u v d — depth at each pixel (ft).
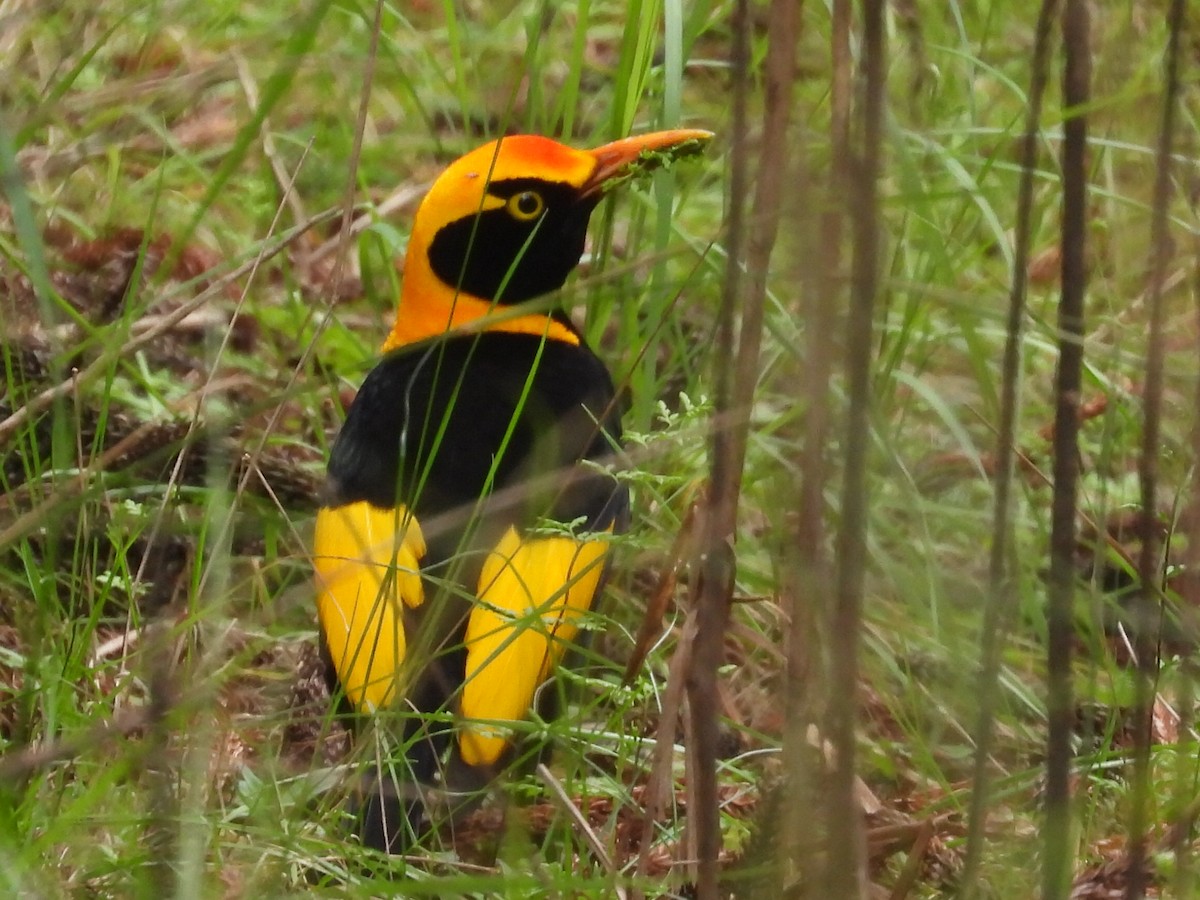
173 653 24.57
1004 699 25.68
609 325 40.06
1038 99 17.74
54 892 19.29
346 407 38.22
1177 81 18.25
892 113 22.79
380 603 26.17
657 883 22.29
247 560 30.76
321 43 41.50
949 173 33.94
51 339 25.99
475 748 25.03
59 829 19.62
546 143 32.35
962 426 27.35
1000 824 23.29
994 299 31.58
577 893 21.84
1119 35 25.32
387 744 23.94
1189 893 19.25
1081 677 27.73
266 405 21.74
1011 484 19.65
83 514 26.12
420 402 30.14
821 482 16.94
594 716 29.53
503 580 26.76
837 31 16.43
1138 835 18.78
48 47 35.63
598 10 46.57
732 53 17.54
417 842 22.59
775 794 20.53
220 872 20.79
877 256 16.29
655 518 30.86
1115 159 32.07
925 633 26.32
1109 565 30.01
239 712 28.53
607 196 32.24
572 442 29.78
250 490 32.63
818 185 17.06
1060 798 18.04
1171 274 27.12
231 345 38.47
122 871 21.06
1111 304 29.17
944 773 26.40
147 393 35.19
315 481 33.65
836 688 16.84
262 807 22.49
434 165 43.47
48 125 36.52
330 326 38.06
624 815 25.76
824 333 16.42
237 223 41.09
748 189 19.71
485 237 31.91
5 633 27.86
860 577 16.67
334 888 20.84
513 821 20.89
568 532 25.41
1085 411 33.30
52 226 37.14
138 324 35.83
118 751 24.20
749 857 20.40
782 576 23.06
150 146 41.55
